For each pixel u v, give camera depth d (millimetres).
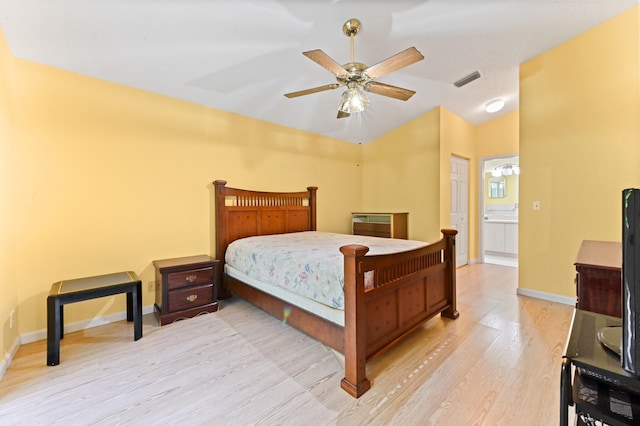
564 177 3045
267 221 3859
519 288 3412
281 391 1685
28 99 2258
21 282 2236
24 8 1837
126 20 2020
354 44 2592
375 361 1984
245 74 2854
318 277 2037
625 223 829
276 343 2281
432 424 1407
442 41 2711
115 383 1762
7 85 2068
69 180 2459
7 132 2059
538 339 2266
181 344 2264
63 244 2434
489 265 5094
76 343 2275
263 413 1502
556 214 3111
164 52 2398
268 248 2752
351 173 5230
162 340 2328
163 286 2629
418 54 1868
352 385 1655
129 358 2051
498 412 1481
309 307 2105
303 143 4438
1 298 1911
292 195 4203
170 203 3059
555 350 2094
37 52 2209
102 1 1852
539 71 3168
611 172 2762
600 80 2789
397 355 2059
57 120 2398
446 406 1533
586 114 2883
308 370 1902
